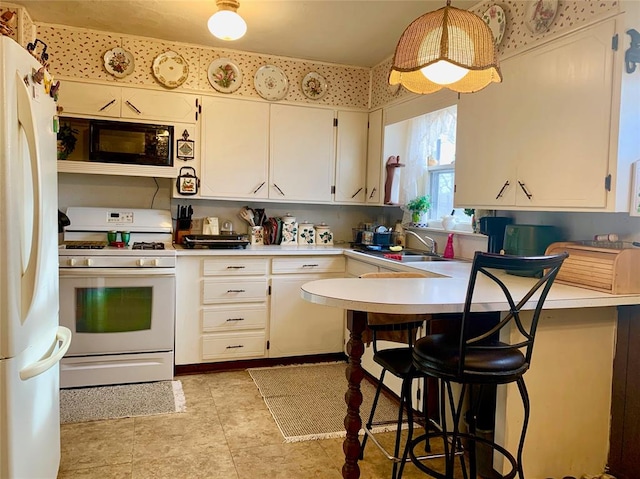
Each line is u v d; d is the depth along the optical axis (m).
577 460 2.05
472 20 1.67
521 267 1.48
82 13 2.87
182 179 3.37
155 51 3.28
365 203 3.91
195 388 3.00
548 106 2.07
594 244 2.09
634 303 1.88
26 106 1.47
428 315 2.07
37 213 1.53
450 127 3.41
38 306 1.60
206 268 3.23
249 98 3.51
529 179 2.16
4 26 1.51
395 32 3.06
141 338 3.03
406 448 1.84
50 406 1.80
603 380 2.06
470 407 2.13
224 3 2.55
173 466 2.11
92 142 3.12
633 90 1.79
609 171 1.80
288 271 3.44
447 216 3.28
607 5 1.82
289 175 3.66
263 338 3.41
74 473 2.03
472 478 1.77
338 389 3.03
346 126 3.82
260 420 2.57
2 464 1.39
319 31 3.06
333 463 2.16
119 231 3.35
